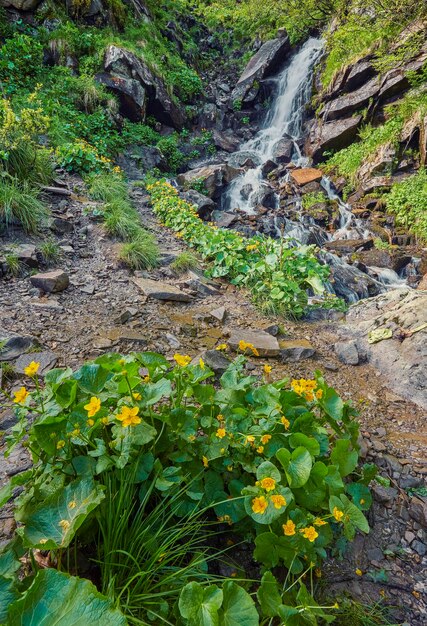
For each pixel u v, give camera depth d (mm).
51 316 3625
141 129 9758
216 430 1913
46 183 5863
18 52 8148
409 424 2996
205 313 4246
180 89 12086
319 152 10969
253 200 9438
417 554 2004
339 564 1875
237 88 13508
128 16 11500
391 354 3723
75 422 1580
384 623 1642
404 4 9531
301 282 4988
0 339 3053
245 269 5094
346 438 2160
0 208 4594
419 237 7965
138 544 1505
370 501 2047
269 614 1345
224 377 2162
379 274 7090
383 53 10039
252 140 12414
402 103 9453
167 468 1654
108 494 1537
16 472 1970
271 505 1553
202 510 1615
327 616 1359
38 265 4352
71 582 924
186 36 14484
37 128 5883
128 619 1200
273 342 3779
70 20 9781
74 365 3006
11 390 2613
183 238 6125
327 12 13297
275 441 1867
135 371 1782
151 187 7512
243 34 15516
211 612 1160
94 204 5910
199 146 11531
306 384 2020
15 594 966
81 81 8742
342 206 9242
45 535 1311
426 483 2422
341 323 4602
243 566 1729
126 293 4324
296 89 12641
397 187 8750
